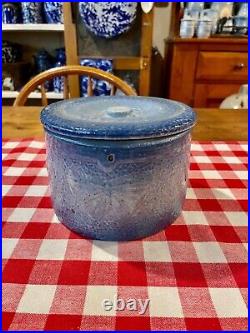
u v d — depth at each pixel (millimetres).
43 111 456
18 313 362
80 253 452
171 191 444
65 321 353
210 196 602
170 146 406
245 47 1729
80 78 1580
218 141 857
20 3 1729
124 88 1090
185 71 1780
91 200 424
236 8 1865
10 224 516
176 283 404
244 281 409
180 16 1806
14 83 1855
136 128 378
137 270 424
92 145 383
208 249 464
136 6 1407
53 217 535
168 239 481
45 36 2047
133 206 425
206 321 354
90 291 391
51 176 455
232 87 1818
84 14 1403
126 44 1527
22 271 421
